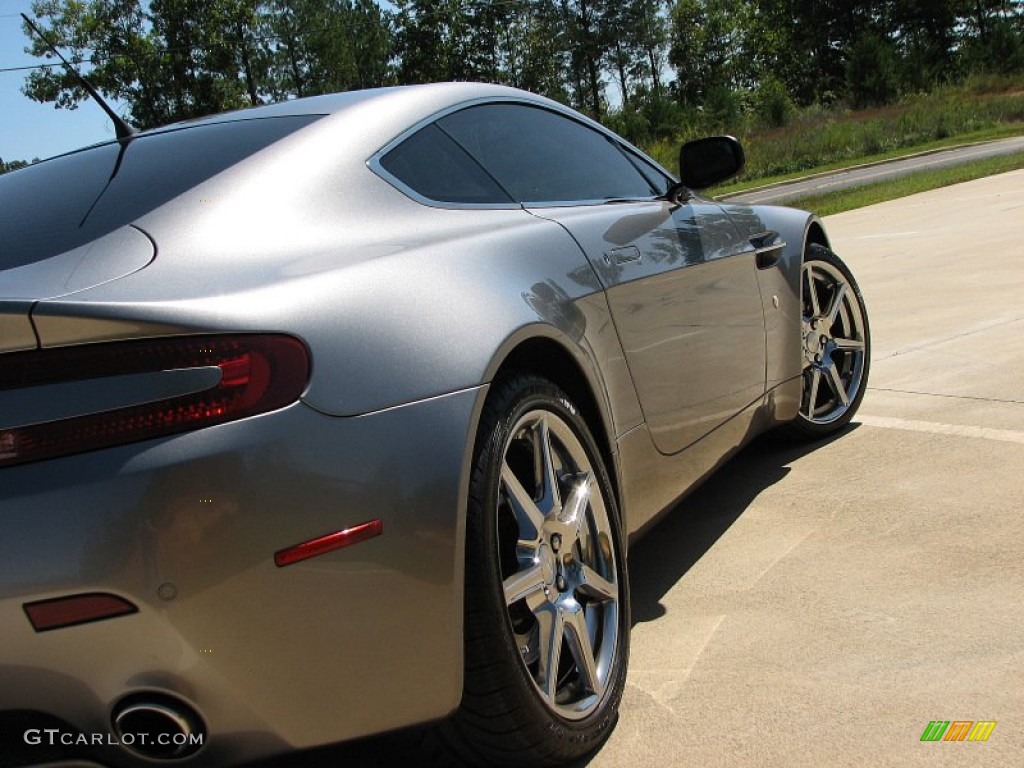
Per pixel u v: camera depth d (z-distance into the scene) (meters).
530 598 2.06
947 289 6.71
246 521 1.59
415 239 2.14
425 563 1.74
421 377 1.82
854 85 53.09
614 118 55.03
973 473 3.45
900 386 4.64
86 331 1.55
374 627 1.70
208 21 51.66
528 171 2.77
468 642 1.84
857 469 3.68
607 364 2.46
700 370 3.00
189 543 1.56
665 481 2.79
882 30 72.31
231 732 1.66
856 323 4.22
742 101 58.97
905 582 2.73
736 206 3.69
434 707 1.79
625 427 2.54
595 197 2.96
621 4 77.75
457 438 1.82
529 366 2.23
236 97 53.88
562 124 3.13
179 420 1.57
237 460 1.59
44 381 1.56
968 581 2.69
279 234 1.96
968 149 30.16
